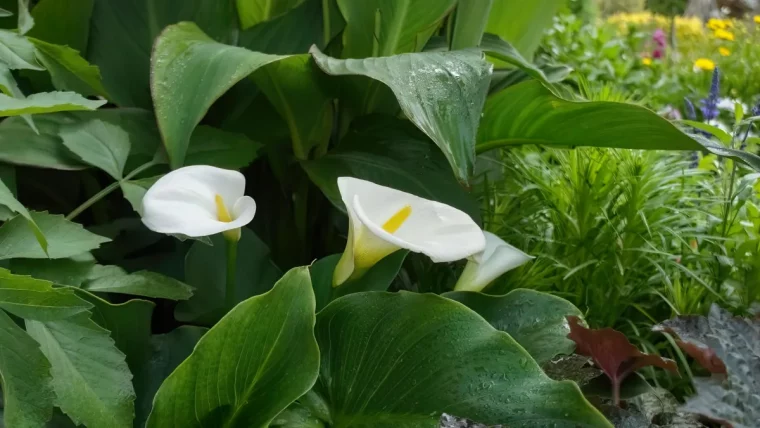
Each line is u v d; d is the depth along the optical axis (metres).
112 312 1.02
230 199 1.04
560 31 3.35
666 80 3.46
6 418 0.84
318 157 1.34
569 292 1.41
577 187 1.45
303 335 0.91
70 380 0.89
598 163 1.47
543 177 1.56
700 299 1.38
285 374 0.91
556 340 1.08
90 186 1.36
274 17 1.36
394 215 1.04
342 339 0.99
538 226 1.51
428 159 1.32
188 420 0.92
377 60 1.16
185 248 1.30
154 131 1.25
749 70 3.77
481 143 1.42
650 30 4.75
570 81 2.21
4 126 1.14
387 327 0.98
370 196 1.05
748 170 1.60
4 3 1.28
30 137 1.14
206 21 1.36
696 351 1.11
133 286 1.03
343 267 1.06
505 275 1.36
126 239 1.30
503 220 1.49
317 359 0.90
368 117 1.36
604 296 1.38
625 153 1.48
